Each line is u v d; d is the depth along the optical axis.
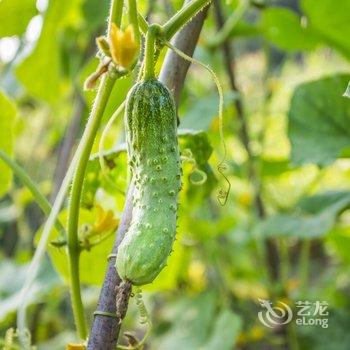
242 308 1.66
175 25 0.70
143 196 0.67
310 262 2.23
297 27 1.30
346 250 1.53
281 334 1.56
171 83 0.79
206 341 1.57
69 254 0.81
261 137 1.55
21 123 1.51
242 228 1.65
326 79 1.12
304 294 1.50
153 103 0.68
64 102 1.66
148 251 0.65
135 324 1.82
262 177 1.48
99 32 1.55
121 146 0.89
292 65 2.35
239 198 1.57
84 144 0.75
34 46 1.30
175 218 0.67
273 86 1.59
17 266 1.60
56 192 1.36
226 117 1.41
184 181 0.98
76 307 0.81
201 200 1.01
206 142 0.92
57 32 1.33
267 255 1.47
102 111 0.73
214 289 1.78
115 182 0.94
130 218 0.73
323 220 1.21
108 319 0.70
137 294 0.73
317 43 1.33
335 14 1.20
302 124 1.12
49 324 1.85
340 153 1.07
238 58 2.22
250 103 1.86
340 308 1.57
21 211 1.74
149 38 0.69
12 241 2.14
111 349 0.70
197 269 1.83
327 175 1.88
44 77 1.36
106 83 0.72
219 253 1.71
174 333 1.65
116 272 0.71
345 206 1.22
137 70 0.86
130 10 0.69
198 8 0.70
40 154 2.02
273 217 1.29
